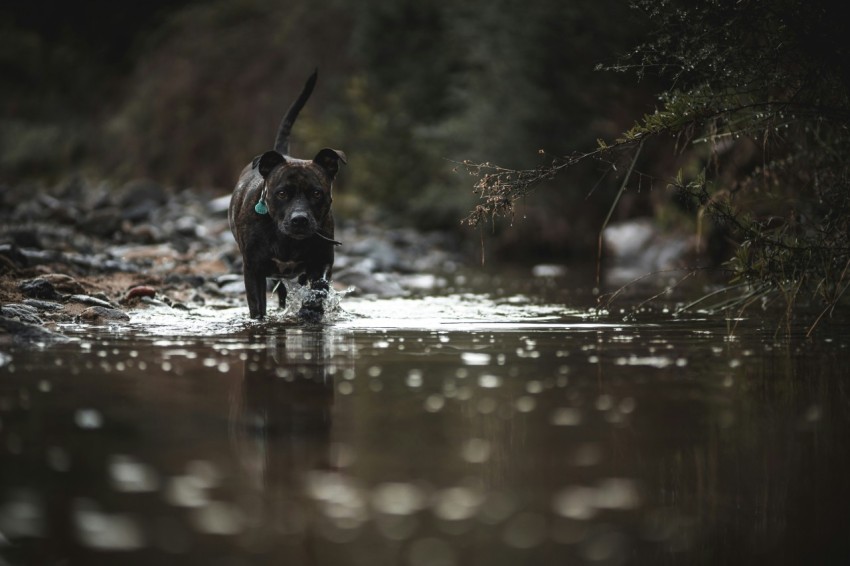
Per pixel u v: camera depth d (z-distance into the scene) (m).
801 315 9.96
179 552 3.39
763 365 6.92
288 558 3.35
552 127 24.25
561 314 10.55
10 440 4.73
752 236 8.72
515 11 24.67
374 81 32.59
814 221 10.44
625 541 3.55
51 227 19.41
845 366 6.86
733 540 3.58
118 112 45.09
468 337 8.54
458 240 26.33
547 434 4.93
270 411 5.42
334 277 14.05
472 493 4.02
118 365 6.88
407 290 14.41
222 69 39.75
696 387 6.11
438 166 28.12
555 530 3.64
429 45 32.88
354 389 6.06
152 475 4.20
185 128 39.22
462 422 5.18
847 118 8.73
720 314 10.34
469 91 27.30
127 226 19.72
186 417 5.26
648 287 14.66
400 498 3.96
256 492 4.01
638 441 4.79
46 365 6.83
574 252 24.17
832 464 4.42
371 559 3.36
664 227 20.50
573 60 23.81
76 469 4.27
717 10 8.65
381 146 30.69
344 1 36.25
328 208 10.08
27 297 10.20
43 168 44.53
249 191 10.34
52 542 3.46
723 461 4.47
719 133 9.80
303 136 33.34
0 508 3.78
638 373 6.63
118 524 3.64
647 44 9.25
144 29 49.53
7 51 50.06
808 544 3.56
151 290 11.07
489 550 3.45
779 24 8.55
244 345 7.96
